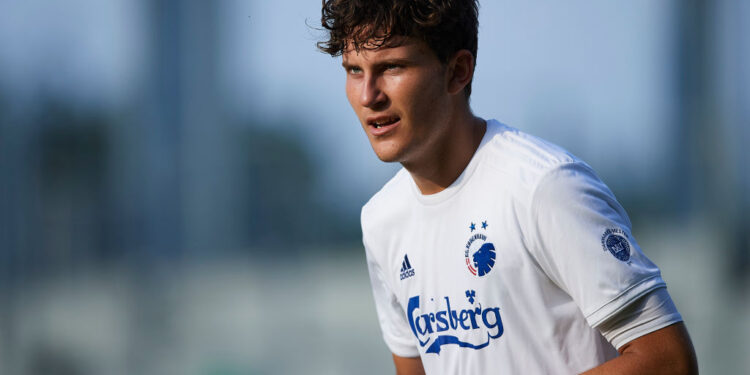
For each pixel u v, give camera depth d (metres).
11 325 29.69
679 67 42.91
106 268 33.56
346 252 43.09
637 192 45.06
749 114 42.16
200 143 36.47
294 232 39.44
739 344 26.09
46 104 33.72
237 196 37.59
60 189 33.44
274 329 30.27
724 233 40.00
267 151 39.12
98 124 34.72
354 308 35.84
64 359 28.14
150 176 35.44
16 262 31.67
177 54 36.28
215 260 36.12
